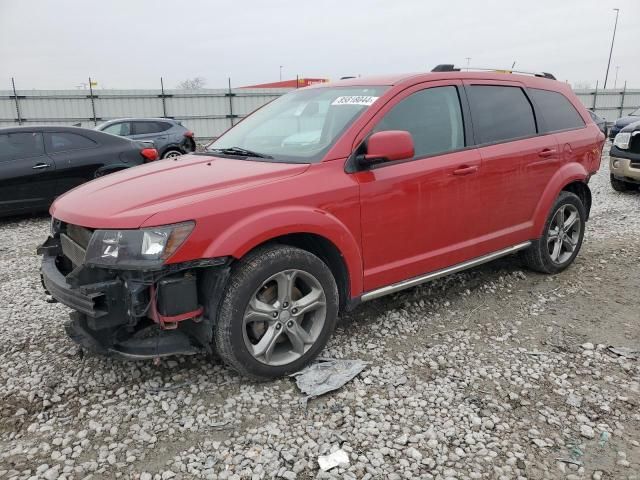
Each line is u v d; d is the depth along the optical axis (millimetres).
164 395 3023
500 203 4223
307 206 3080
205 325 2893
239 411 2855
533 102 4637
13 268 5551
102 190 3178
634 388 3088
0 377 3232
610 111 33344
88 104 25344
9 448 2592
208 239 2736
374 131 3457
